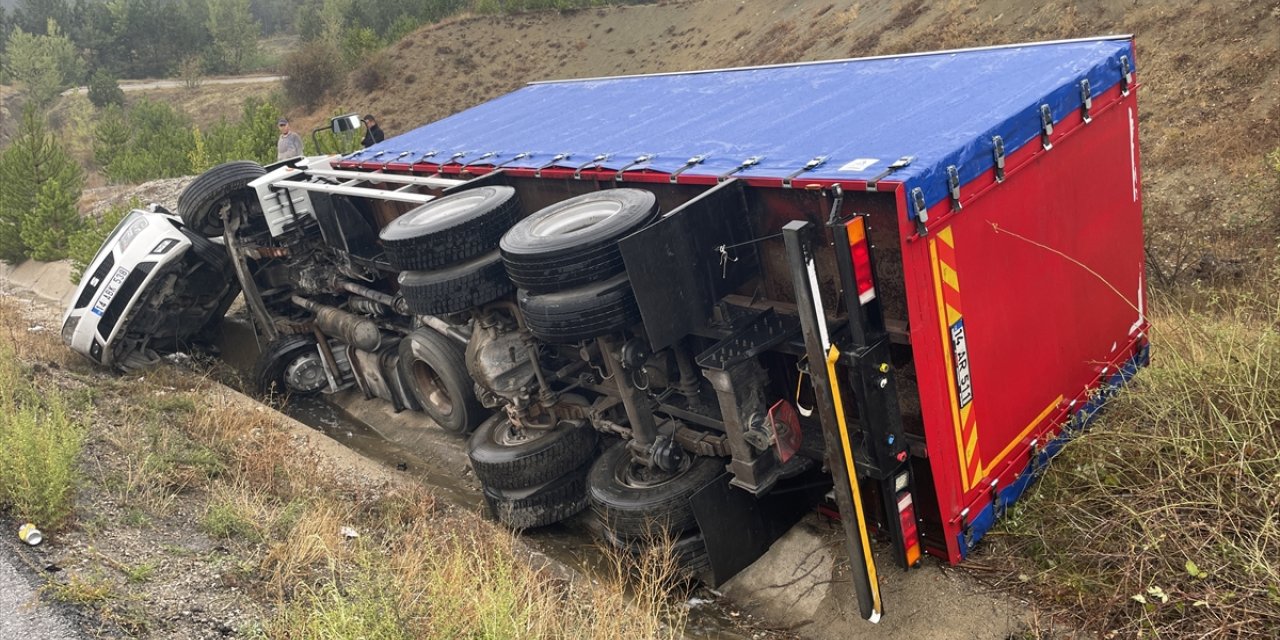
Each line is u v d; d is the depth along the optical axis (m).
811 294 4.36
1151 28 18.67
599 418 6.61
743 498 5.86
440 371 7.96
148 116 59.69
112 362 10.37
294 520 6.11
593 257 5.36
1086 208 5.62
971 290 4.89
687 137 6.55
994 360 5.11
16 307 14.55
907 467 4.95
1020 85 5.49
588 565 6.51
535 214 6.07
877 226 4.73
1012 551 5.23
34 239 17.91
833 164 4.98
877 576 5.14
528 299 5.68
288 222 9.52
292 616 4.72
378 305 9.22
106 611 4.81
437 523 6.70
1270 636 4.19
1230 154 13.95
